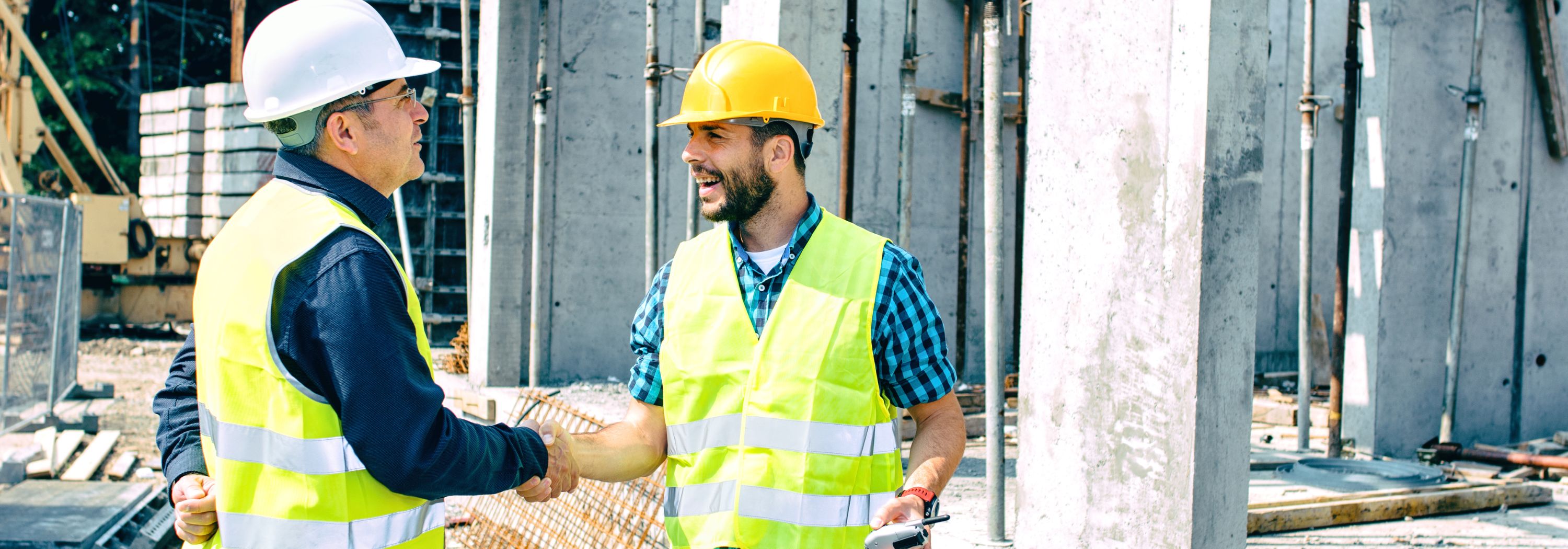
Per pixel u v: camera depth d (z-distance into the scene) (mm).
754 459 1889
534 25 7266
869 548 1760
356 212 1759
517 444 1804
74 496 5336
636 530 3707
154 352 12211
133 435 7367
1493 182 6273
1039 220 2957
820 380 1889
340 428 1606
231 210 13461
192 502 1735
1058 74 2879
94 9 18828
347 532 1617
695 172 2010
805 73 2068
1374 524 4242
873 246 1981
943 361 2010
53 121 17953
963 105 6637
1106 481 2746
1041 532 2947
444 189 11727
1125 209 2691
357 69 1762
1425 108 5980
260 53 1763
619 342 7625
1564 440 6316
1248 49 2562
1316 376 8789
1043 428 2947
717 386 1951
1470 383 6270
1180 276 2543
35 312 7262
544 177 7332
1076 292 2836
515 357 7258
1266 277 9086
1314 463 5191
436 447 1601
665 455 2146
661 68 5547
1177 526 2543
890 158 7398
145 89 19531
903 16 7438
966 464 5379
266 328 1576
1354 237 6035
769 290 1979
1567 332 6707
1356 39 5555
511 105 7199
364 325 1555
